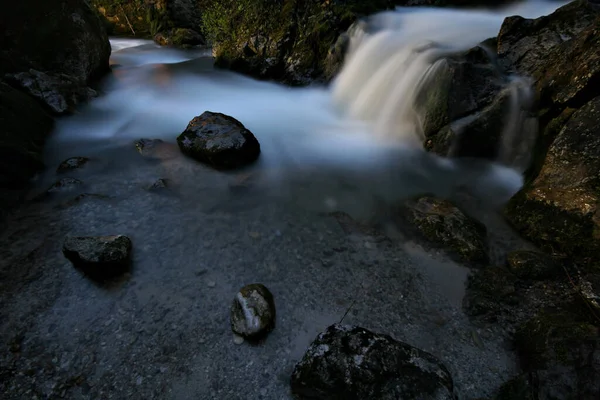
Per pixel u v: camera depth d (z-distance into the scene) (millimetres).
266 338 3158
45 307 3332
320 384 2598
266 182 5516
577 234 3766
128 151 6125
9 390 2674
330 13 9570
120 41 19219
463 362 2982
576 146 4039
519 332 3111
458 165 5762
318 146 6777
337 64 9258
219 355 3018
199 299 3504
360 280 3768
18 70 7113
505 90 5551
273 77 10812
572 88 4586
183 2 18656
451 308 3471
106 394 2713
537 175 4609
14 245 3945
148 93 9492
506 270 3736
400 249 4168
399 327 3287
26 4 7523
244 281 3721
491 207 4836
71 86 7621
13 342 3016
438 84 6043
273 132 7336
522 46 6156
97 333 3145
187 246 4137
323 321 3338
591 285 3262
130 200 4832
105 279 3646
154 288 3602
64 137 6359
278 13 10547
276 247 4184
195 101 9133
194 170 5621
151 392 2746
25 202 4652
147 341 3102
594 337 2662
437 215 4418
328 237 4363
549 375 2572
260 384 2824
